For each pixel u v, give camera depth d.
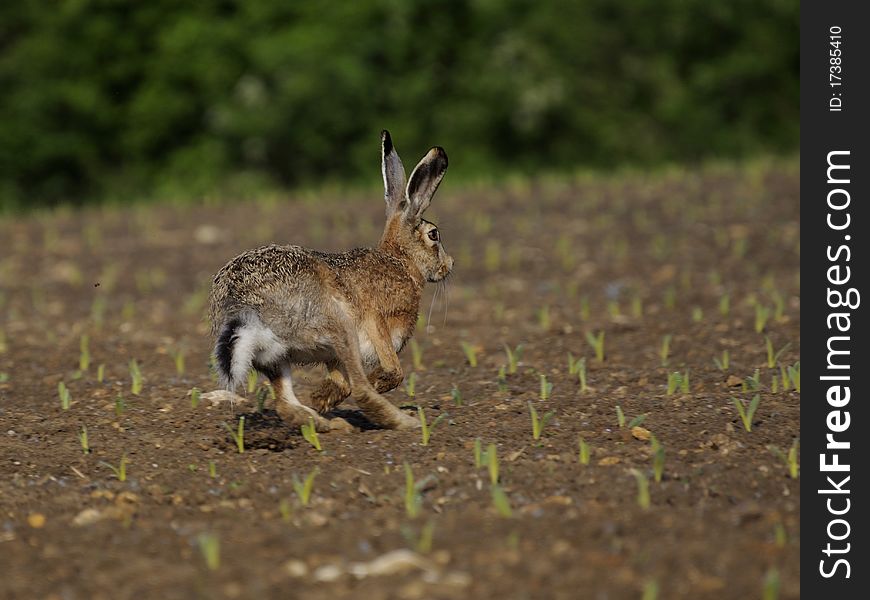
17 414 11.69
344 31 35.88
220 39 35.59
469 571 7.36
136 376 12.52
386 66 36.38
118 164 35.81
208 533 8.21
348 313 10.55
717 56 39.44
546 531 7.98
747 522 8.22
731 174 27.44
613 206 24.33
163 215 26.16
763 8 39.47
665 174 28.75
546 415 10.48
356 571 7.41
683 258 19.86
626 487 8.91
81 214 27.22
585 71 37.50
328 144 35.09
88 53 35.44
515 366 13.17
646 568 7.39
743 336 14.48
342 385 10.84
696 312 15.74
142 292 19.22
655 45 38.47
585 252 20.70
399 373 10.97
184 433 10.95
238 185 33.81
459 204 25.39
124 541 8.11
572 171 35.66
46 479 9.63
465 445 10.22
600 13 38.03
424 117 35.88
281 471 9.73
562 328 15.51
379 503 8.85
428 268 11.84
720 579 7.25
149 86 35.72
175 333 16.12
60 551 7.94
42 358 14.52
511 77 36.19
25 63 35.19
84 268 21.08
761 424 10.62
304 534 8.12
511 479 9.22
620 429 10.53
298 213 25.31
